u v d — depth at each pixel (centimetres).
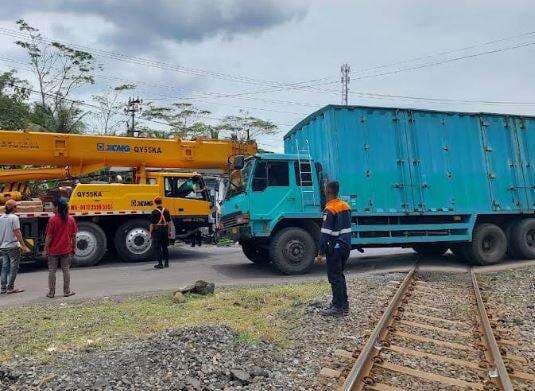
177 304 840
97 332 676
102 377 499
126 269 1334
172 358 547
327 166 1218
